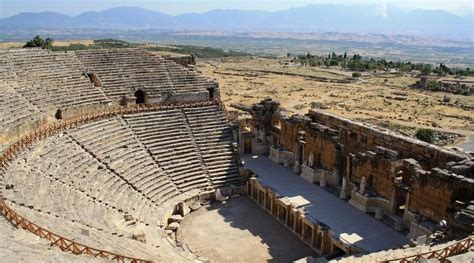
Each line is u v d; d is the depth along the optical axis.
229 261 37.75
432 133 71.81
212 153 54.09
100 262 21.55
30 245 21.88
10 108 43.50
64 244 22.64
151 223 40.72
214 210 48.00
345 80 150.12
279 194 46.12
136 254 27.91
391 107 103.56
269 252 39.50
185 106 58.62
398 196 39.97
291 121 54.53
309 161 50.56
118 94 57.41
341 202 44.25
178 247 38.59
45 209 29.77
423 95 123.56
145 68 62.56
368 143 45.03
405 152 41.09
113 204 39.25
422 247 27.77
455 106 107.75
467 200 34.12
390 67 199.88
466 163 35.06
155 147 51.34
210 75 151.25
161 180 47.88
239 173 53.56
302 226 41.34
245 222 45.41
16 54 52.84
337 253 37.50
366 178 43.16
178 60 67.88
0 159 34.16
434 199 35.47
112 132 50.00
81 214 32.81
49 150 40.62
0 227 23.52
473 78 161.25
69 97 52.06
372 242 36.12
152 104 58.78
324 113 51.97
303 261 33.28
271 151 57.72
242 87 125.50
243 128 63.31
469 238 24.48
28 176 34.66
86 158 43.25
